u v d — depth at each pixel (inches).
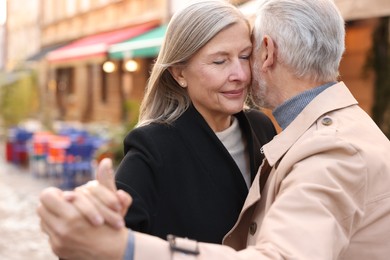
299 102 59.2
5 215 279.3
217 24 62.9
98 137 435.5
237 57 63.9
